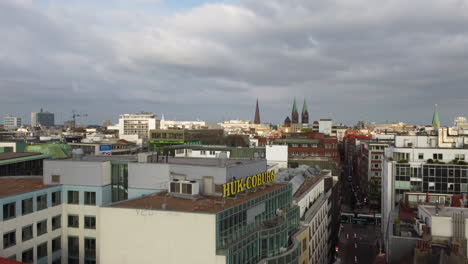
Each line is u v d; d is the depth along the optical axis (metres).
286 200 63.91
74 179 61.12
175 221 42.59
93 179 60.25
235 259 43.50
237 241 44.94
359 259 107.94
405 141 113.69
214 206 45.88
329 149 178.00
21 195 53.69
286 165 141.62
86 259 60.31
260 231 50.69
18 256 53.06
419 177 100.81
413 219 73.31
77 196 61.03
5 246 51.09
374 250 116.19
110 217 45.31
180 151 149.88
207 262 41.34
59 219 60.97
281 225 53.91
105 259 45.34
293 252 54.34
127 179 61.44
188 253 42.09
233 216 45.69
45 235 57.88
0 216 50.28
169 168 57.34
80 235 60.59
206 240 41.38
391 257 62.91
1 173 87.06
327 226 99.50
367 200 177.50
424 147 107.31
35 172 98.31
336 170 146.38
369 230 140.88
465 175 94.44
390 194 102.94
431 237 59.47
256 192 56.44
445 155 101.81
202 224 41.56
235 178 55.16
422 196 85.06
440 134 110.94
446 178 96.00
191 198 50.88
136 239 44.22
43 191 57.66
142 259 43.94
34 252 55.78
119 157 70.62
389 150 112.00
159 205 46.72
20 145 128.50
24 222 54.03
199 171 55.00
